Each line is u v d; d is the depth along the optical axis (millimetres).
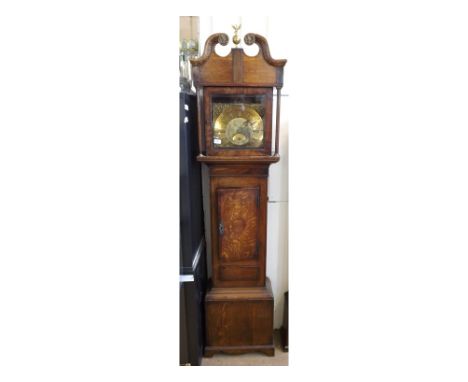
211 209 1426
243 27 1505
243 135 1357
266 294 1475
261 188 1417
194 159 1467
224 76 1285
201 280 1535
